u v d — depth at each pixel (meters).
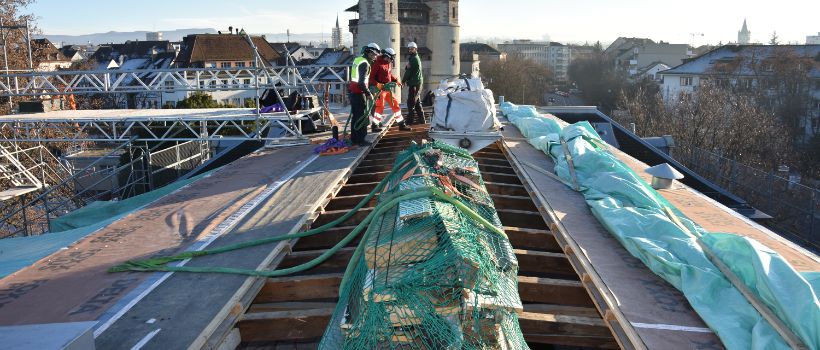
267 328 3.56
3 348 2.24
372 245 3.50
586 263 4.22
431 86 49.06
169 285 3.94
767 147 32.53
